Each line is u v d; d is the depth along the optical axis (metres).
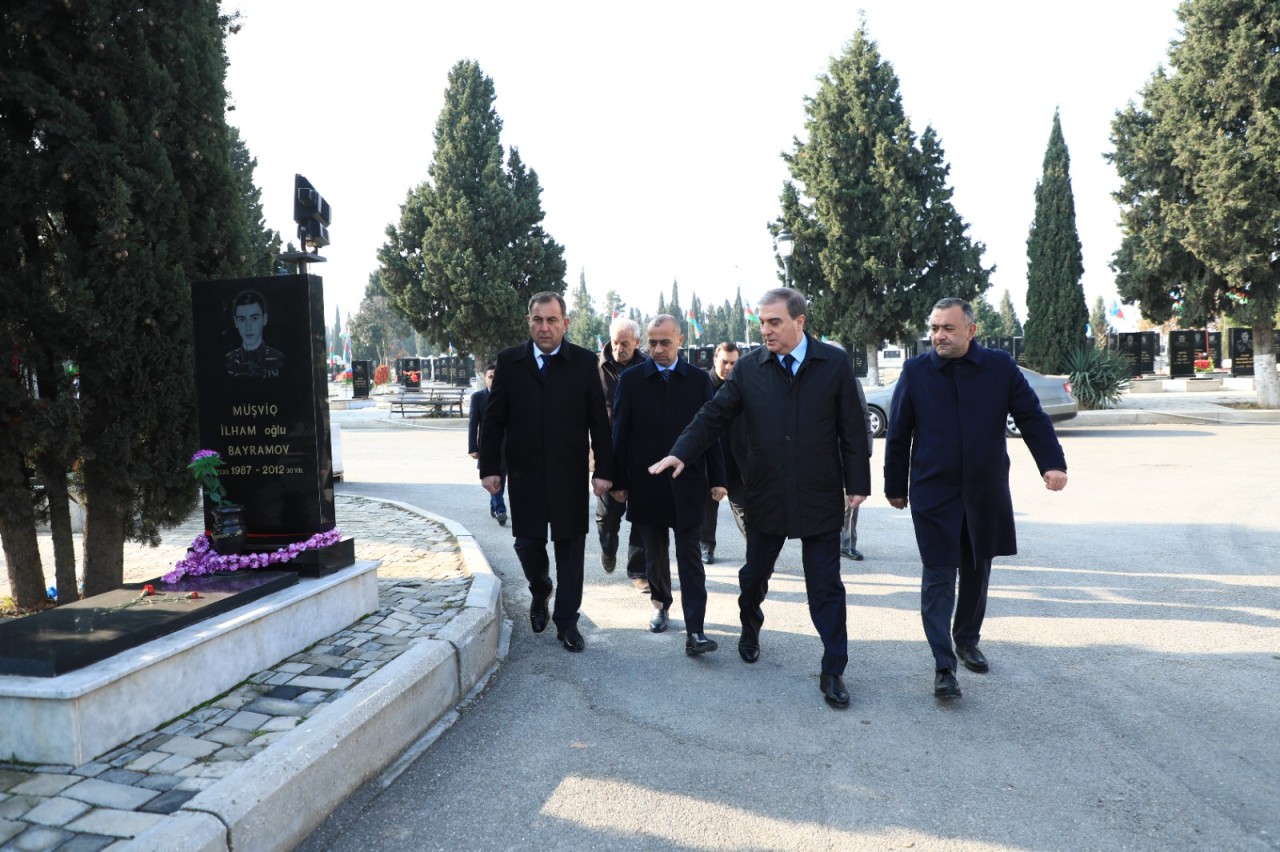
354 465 15.05
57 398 4.88
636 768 3.39
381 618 4.88
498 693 4.30
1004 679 4.29
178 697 3.47
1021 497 9.77
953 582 4.17
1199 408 20.28
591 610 5.84
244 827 2.64
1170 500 9.24
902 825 2.90
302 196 5.14
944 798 3.09
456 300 29.62
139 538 5.55
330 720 3.23
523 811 3.06
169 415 5.27
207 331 4.86
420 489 11.96
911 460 4.35
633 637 5.20
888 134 26.66
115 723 3.18
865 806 3.04
